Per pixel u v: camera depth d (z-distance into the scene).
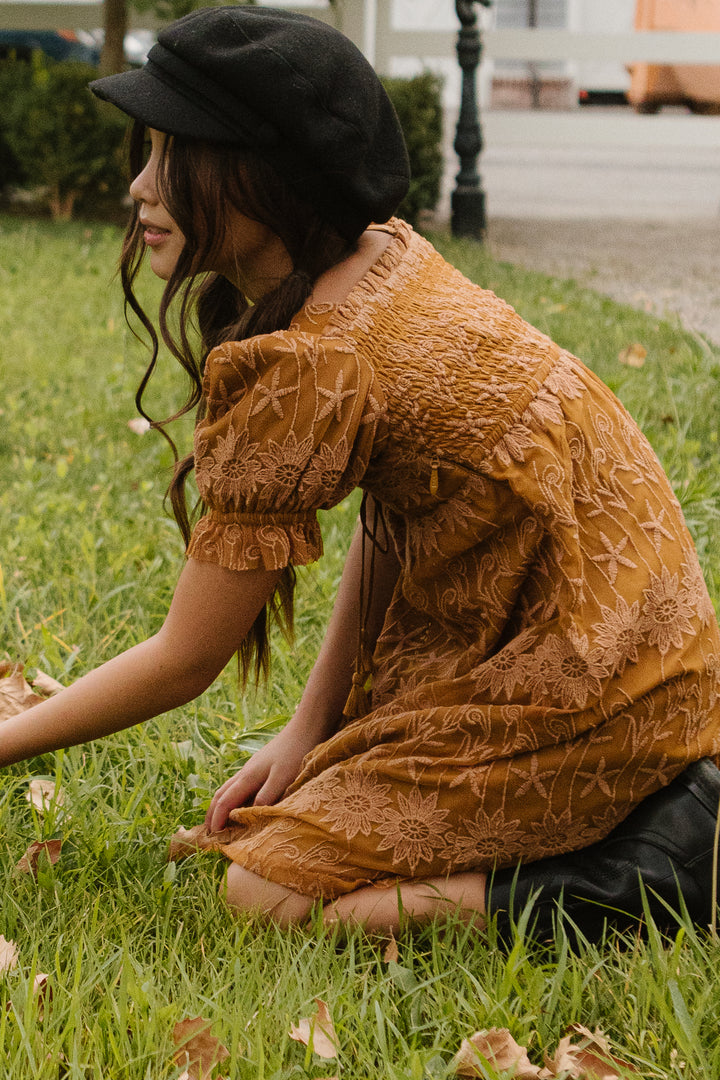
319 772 1.82
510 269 7.53
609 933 1.70
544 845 1.71
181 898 1.78
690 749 1.71
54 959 1.59
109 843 1.89
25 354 5.09
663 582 1.70
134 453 3.95
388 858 1.69
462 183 9.41
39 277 6.93
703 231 10.03
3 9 11.05
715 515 3.12
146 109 1.46
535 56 10.95
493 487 1.59
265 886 1.72
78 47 15.11
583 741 1.65
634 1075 1.39
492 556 1.64
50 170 9.59
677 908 1.68
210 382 1.54
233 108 1.44
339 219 1.54
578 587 1.61
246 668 1.84
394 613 1.88
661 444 3.66
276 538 1.57
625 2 18.30
